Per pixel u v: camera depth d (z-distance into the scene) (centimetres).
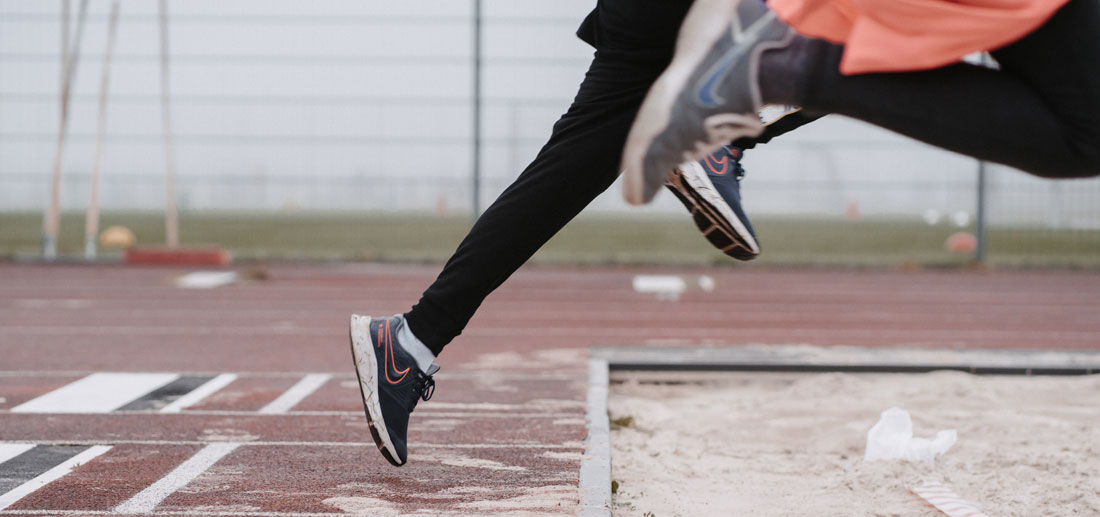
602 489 266
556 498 260
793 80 125
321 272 1284
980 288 1141
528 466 301
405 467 300
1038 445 338
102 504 257
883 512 263
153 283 1115
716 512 264
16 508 254
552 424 374
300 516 245
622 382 511
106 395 439
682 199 191
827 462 325
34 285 1083
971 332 769
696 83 125
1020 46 121
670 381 509
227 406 412
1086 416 397
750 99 125
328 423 375
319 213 1489
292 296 995
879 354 558
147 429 362
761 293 1059
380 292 1041
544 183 183
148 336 680
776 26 125
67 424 371
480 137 1359
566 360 570
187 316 812
